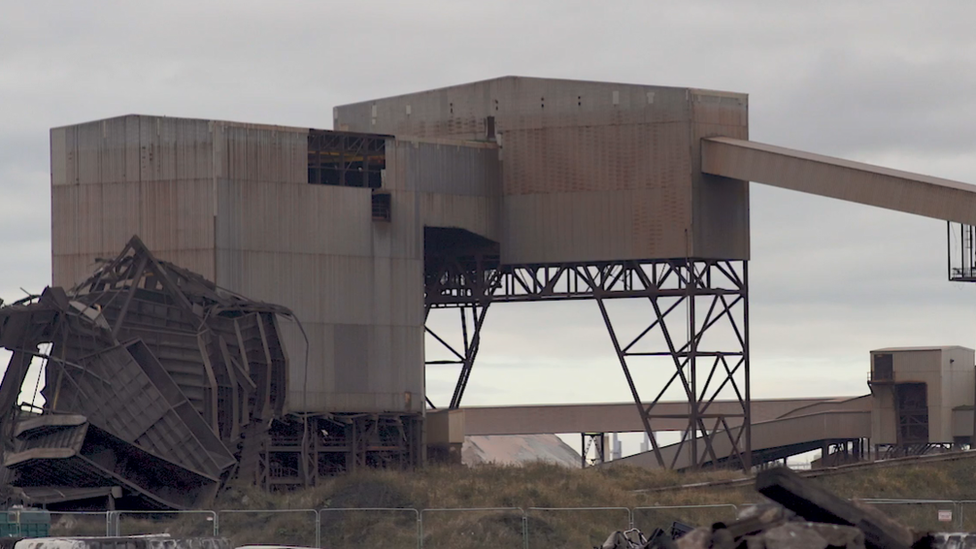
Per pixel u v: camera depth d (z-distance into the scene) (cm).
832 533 5622
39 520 18538
